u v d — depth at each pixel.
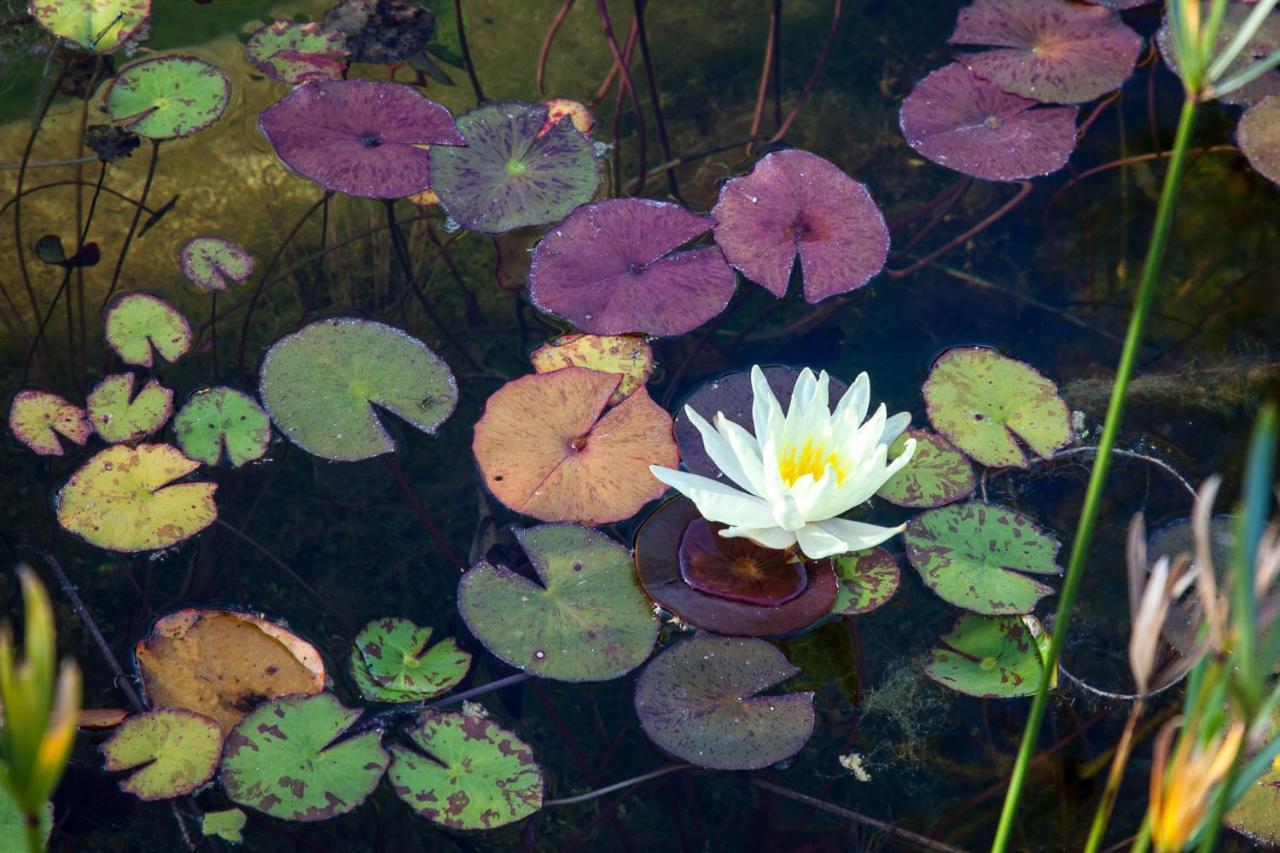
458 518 2.05
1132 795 1.73
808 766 1.76
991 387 2.11
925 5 3.18
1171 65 2.82
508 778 1.59
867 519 1.99
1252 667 0.76
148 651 1.70
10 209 2.50
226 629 1.74
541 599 1.76
